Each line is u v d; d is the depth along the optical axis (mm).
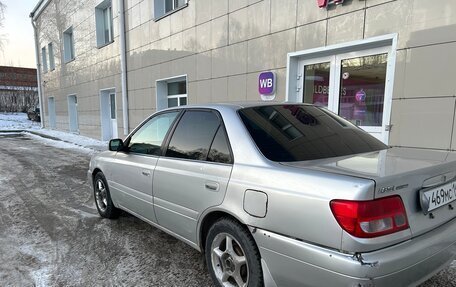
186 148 3096
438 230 2139
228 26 7758
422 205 2000
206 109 3070
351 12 5316
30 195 6129
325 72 6039
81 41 16656
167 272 3182
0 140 17484
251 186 2320
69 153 11969
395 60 4855
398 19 4762
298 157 2402
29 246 3816
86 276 3127
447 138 4395
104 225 4461
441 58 4375
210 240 2742
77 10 16719
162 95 11016
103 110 15211
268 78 6805
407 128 4801
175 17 9648
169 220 3225
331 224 1870
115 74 13469
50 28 21297
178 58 9695
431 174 2127
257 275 2330
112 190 4352
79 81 17578
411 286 1975
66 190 6500
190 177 2871
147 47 11211
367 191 1801
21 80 45562
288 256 2072
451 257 2236
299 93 6488
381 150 2795
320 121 2943
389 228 1852
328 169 2094
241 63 7500
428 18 4453
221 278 2674
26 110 44656
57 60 20844
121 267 3289
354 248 1792
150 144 3660
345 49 5609
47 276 3133
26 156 11250
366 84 5406
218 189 2584
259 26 6953
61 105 21297
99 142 14836
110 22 14422
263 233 2219
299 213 2016
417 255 1925
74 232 4223
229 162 2590
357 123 5613
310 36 5965
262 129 2635
